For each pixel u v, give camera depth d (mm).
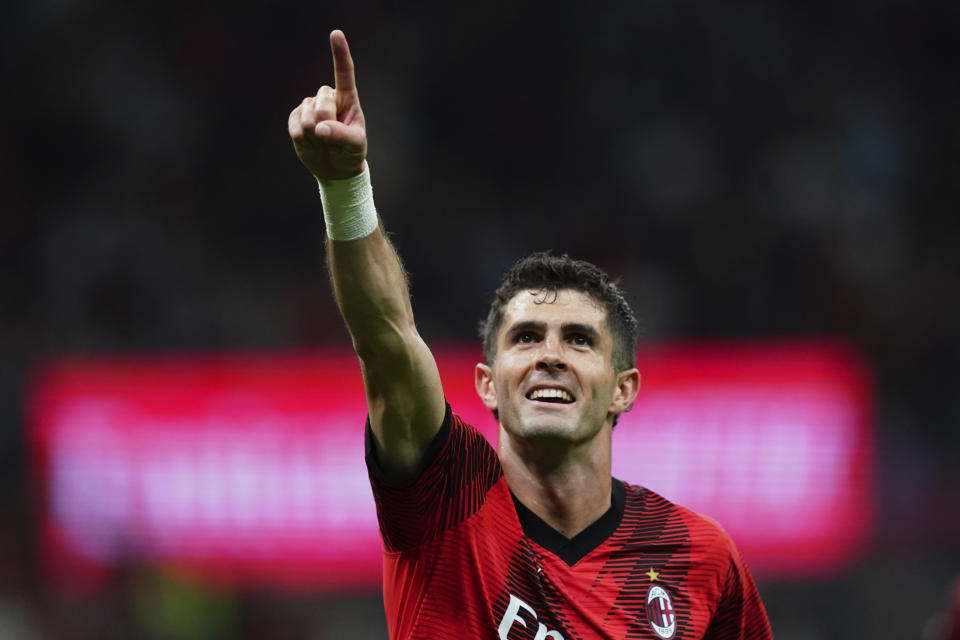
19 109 54031
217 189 53281
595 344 12180
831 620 38188
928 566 38875
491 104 56406
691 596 12375
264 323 47719
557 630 11438
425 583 11289
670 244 52438
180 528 38562
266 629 37781
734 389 38750
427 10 57469
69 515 38656
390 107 55062
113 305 48656
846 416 38531
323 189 10469
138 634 37750
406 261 51469
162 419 39031
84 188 53031
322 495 38688
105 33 56000
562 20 57531
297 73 55406
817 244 51156
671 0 58031
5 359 43750
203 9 56219
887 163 55281
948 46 57438
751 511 38344
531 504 12086
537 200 54938
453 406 38719
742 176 54812
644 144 55562
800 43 58000
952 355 47344
